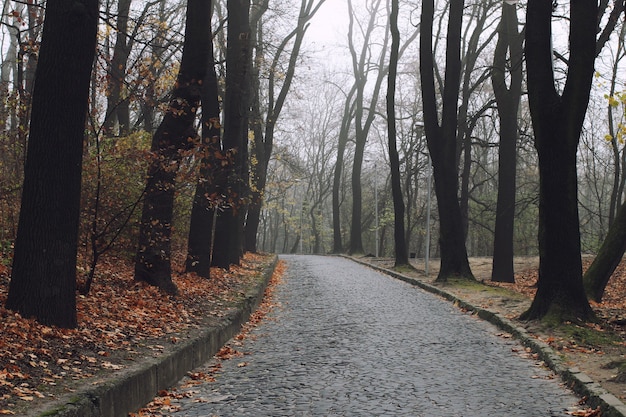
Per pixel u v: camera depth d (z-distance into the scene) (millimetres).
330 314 16531
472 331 13773
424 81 26000
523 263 42125
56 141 9227
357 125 56094
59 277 9164
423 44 26125
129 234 15938
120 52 19547
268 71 31984
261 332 13930
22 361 7145
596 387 7883
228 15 24094
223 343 12055
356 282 27016
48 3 9359
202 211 19453
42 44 9352
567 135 13797
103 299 12164
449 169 25344
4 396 5984
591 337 11805
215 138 13016
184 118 13953
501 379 9117
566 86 13828
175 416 7320
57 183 9203
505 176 29094
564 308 13523
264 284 22297
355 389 8461
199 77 14164
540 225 14102
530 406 7617
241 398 8117
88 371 7402
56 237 9172
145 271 14664
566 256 13766
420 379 9062
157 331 10508
